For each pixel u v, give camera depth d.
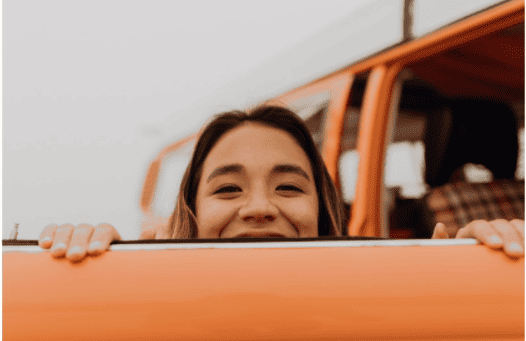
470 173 2.28
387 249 0.54
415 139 2.76
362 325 0.47
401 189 2.50
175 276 0.50
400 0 2.03
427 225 1.94
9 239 0.67
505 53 2.51
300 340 0.47
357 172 2.08
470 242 0.57
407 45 1.97
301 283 0.49
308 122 2.36
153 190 4.13
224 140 1.14
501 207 1.81
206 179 1.14
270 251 0.54
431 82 2.73
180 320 0.47
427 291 0.49
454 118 2.22
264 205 1.01
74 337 0.46
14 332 0.45
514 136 2.23
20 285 0.49
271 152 1.10
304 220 1.07
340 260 0.52
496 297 0.49
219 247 0.54
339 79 2.23
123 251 0.54
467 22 1.74
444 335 0.47
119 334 0.46
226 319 0.47
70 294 0.48
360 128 2.14
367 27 2.19
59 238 0.54
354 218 2.00
